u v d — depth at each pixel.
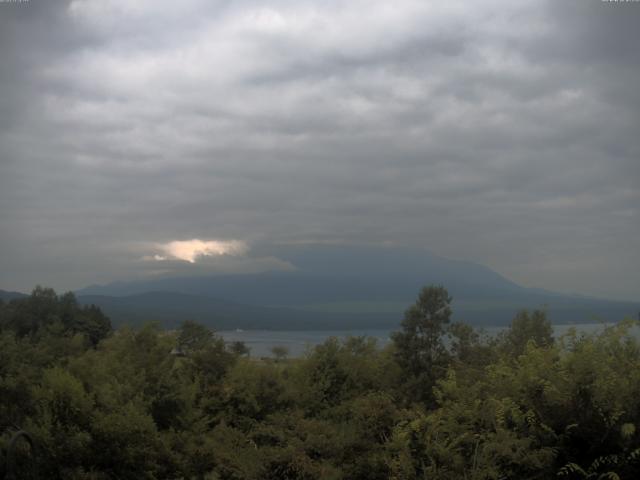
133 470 8.23
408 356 16.19
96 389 9.00
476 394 7.24
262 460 8.39
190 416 10.87
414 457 7.01
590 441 6.07
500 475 6.26
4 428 7.96
